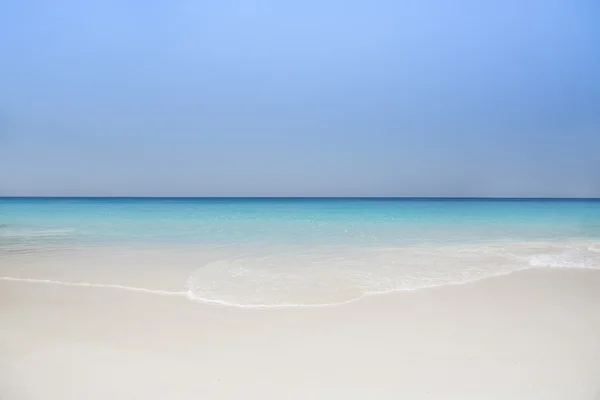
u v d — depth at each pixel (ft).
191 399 11.17
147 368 13.08
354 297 21.35
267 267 28.45
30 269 27.61
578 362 13.62
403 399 11.18
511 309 19.58
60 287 23.15
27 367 13.06
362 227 56.39
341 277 25.61
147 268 27.99
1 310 19.06
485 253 34.71
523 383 12.10
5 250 35.24
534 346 15.03
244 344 15.11
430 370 13.01
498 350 14.62
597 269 28.94
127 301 20.54
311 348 14.78
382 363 13.52
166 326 16.99
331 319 17.95
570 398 11.22
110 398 11.18
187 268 27.96
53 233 46.34
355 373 12.79
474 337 15.92
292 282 24.27
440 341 15.48
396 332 16.43
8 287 23.11
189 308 19.45
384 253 34.37
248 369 13.04
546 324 17.48
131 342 15.24
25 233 46.32
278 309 19.34
